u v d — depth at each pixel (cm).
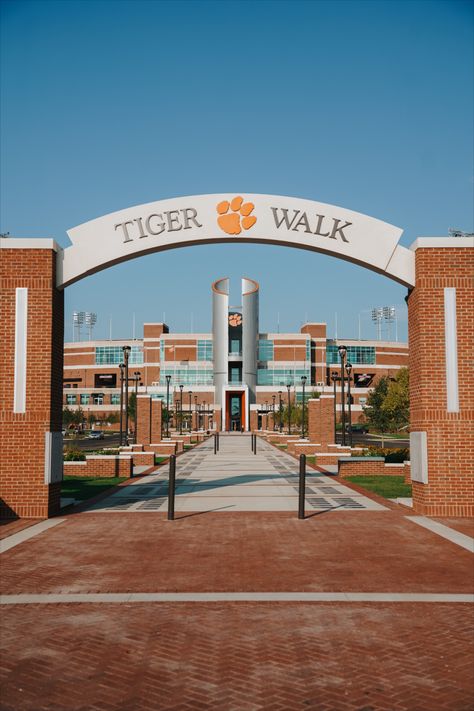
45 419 1507
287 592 881
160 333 13525
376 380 13375
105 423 12838
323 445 3875
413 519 1463
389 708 538
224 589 896
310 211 1600
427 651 663
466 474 1509
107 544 1197
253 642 690
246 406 11925
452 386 1524
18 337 1523
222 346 12231
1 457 1502
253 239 1598
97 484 2291
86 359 13925
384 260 1589
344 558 1082
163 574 976
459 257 1552
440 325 1538
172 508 1461
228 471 2794
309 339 13050
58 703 547
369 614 787
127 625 746
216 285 12312
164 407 10425
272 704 545
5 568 1016
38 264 1541
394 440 7300
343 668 620
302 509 1465
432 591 887
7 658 646
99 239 1582
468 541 1223
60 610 803
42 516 1491
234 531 1323
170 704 545
